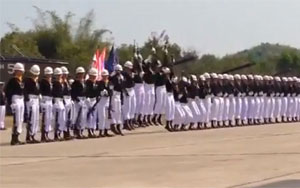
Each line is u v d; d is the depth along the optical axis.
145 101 58.75
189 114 60.47
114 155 38.19
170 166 33.66
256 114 71.38
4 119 59.56
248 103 70.25
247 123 70.56
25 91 45.09
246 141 47.31
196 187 27.55
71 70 134.25
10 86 44.34
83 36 144.00
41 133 47.00
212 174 31.02
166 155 38.25
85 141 46.97
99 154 38.66
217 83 65.00
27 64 84.12
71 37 143.62
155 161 35.59
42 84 46.44
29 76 45.66
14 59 84.38
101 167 33.25
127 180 29.22
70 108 48.19
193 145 44.06
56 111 47.03
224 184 28.30
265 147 42.84
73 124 48.88
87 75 56.22
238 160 36.06
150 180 29.25
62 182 28.64
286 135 53.31
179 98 59.94
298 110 78.25
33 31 142.88
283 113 76.00
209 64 128.38
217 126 65.50
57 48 141.25
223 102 65.94
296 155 38.41
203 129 61.53
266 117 73.31
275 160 36.12
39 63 84.88
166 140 47.75
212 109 64.44
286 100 76.25
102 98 50.62
